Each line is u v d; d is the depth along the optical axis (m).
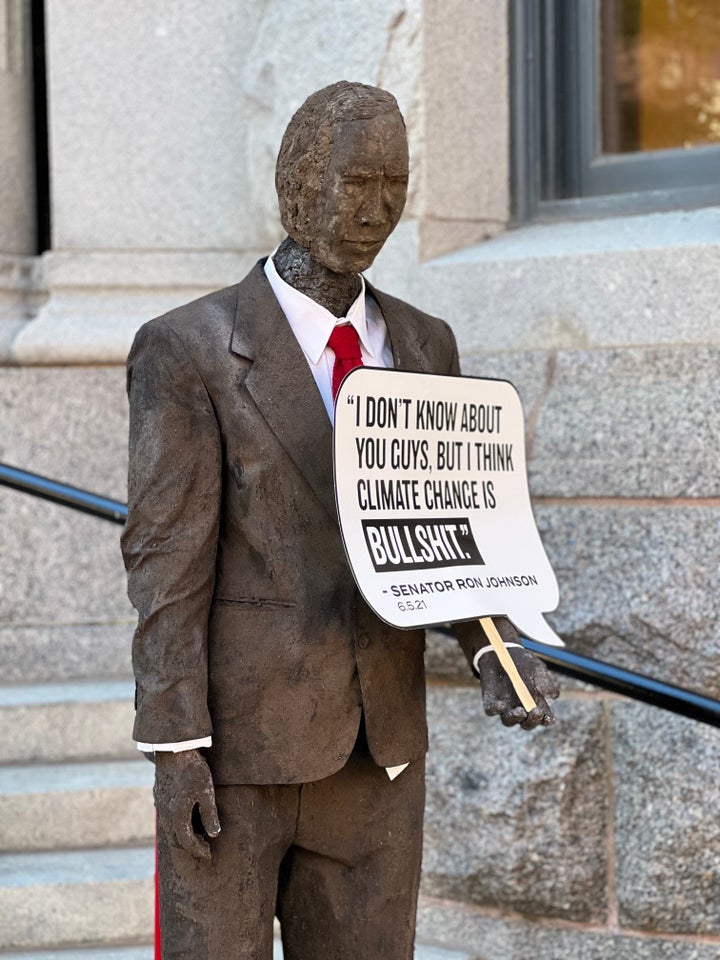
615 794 3.32
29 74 4.87
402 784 2.21
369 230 2.07
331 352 2.17
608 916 3.33
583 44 4.09
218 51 4.56
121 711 3.94
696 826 3.20
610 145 4.11
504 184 4.15
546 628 2.14
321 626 2.09
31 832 3.58
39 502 4.33
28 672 4.30
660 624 3.26
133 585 2.08
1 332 4.49
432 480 2.13
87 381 4.40
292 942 2.26
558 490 3.45
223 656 2.09
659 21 4.05
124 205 4.61
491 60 4.09
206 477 2.07
